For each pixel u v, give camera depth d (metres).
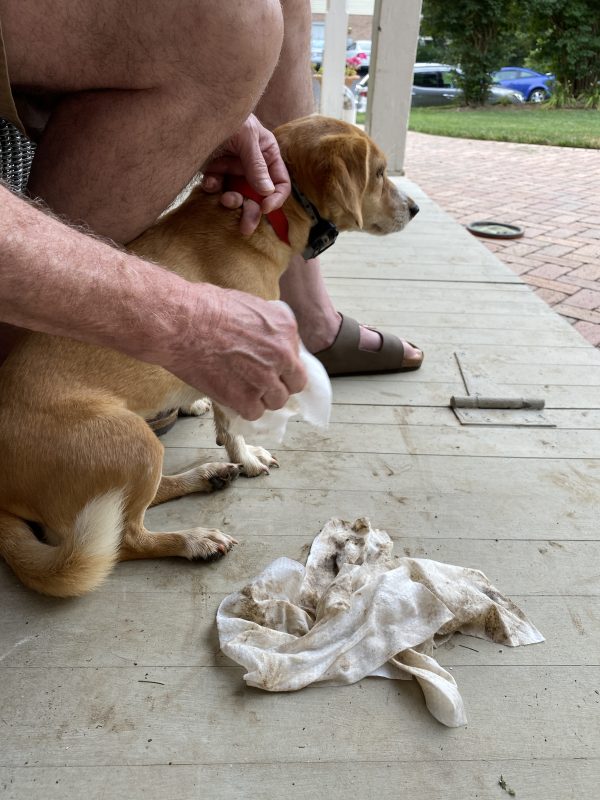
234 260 1.73
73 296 1.01
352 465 1.86
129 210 1.62
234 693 1.19
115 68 1.43
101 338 1.09
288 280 2.12
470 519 1.65
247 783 1.04
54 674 1.21
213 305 1.19
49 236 1.01
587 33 17.00
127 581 1.44
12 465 1.40
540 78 20.03
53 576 1.32
